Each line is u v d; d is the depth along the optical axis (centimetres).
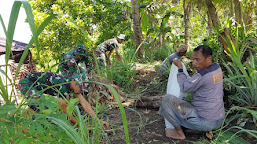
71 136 137
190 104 230
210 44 400
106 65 517
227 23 390
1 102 157
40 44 771
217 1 473
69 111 174
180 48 459
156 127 272
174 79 257
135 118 302
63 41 783
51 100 154
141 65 645
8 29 114
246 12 873
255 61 313
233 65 321
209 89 217
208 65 222
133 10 749
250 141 223
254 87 257
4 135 127
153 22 1081
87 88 246
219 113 223
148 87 427
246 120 244
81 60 411
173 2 1271
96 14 837
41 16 734
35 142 137
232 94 303
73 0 818
